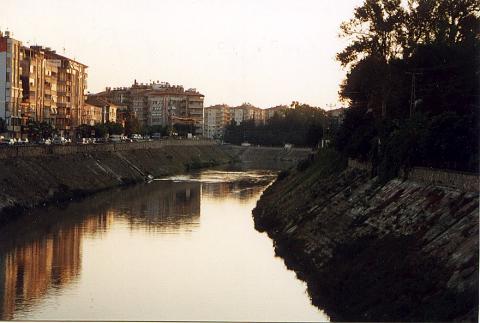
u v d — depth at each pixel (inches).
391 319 1697.8
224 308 2129.7
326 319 1975.9
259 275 2561.5
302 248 2876.5
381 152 2945.4
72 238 3302.2
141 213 4227.4
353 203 2883.9
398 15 3481.8
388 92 3452.3
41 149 5078.7
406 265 1891.0
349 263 2241.6
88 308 2154.3
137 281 2491.4
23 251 2979.8
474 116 2588.6
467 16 3467.0
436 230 1977.1
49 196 4515.3
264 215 4065.0
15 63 6318.9
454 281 1648.6
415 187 2438.5
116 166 6407.5
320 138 6806.1
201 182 6673.2
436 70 3262.8
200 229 3649.1
